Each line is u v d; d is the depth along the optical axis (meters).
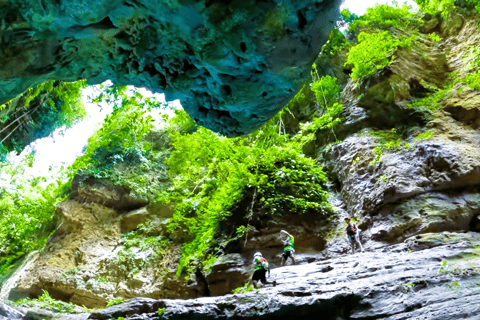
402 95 15.77
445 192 12.18
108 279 16.61
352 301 7.10
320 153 16.44
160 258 17.06
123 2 4.95
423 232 11.20
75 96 14.84
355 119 15.84
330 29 5.46
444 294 6.41
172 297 15.52
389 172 13.02
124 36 5.40
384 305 6.75
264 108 6.21
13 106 12.79
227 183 15.28
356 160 14.35
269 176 14.79
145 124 19.44
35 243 19.33
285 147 16.16
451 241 9.99
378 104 15.72
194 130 19.77
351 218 13.46
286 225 13.48
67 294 16.30
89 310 14.50
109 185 19.34
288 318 7.15
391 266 8.52
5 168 21.06
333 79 17.25
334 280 8.38
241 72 5.52
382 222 12.21
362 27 18.94
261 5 4.84
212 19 4.92
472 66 15.73
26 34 4.68
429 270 7.67
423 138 13.80
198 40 5.23
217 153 17.02
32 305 13.83
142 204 19.38
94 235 18.19
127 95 15.19
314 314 7.09
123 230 18.61
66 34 5.00
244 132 6.84
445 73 16.83
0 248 19.59
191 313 7.43
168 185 19.81
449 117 14.60
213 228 14.88
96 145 19.84
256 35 5.04
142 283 16.28
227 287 12.73
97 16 4.84
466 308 5.68
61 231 18.48
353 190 13.80
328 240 13.07
